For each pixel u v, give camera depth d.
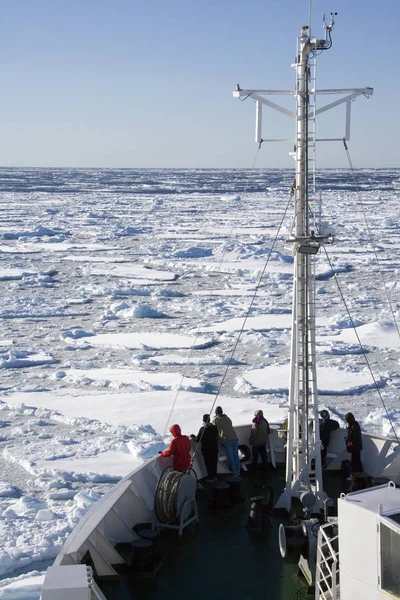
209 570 8.23
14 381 20.89
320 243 8.89
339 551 6.66
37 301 32.84
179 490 8.91
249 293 34.66
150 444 15.18
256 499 9.23
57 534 11.41
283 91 8.95
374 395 19.06
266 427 10.85
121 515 8.69
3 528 11.65
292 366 9.15
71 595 6.21
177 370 21.66
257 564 8.39
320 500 8.91
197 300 32.78
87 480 13.73
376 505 6.41
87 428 16.69
